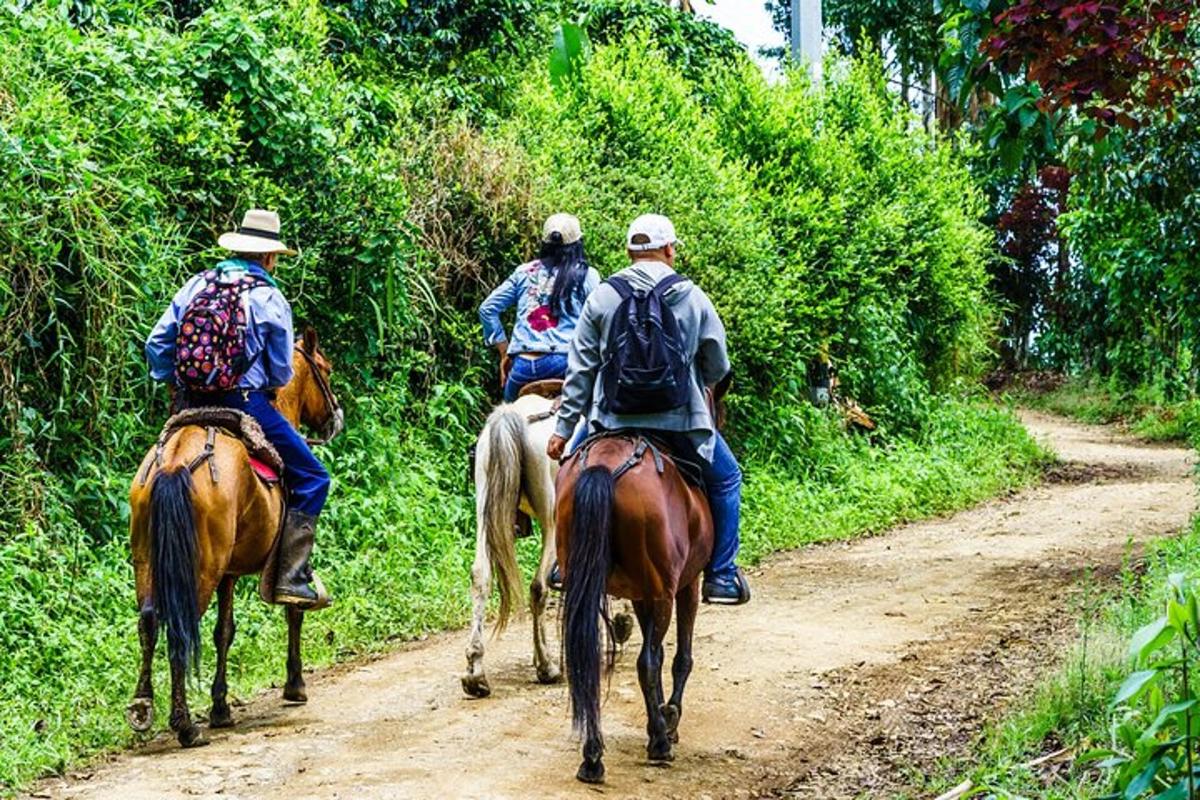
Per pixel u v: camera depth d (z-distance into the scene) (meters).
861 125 20.06
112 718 7.62
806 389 18.16
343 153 11.91
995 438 21.00
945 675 8.88
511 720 7.77
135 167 10.28
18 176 9.25
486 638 9.91
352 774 6.73
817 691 8.52
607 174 14.88
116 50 10.97
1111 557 13.12
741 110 18.59
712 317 7.10
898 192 20.12
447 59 17.67
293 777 6.68
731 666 9.06
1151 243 16.23
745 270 15.70
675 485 6.88
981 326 24.20
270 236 7.78
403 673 8.88
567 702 8.18
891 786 6.82
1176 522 15.34
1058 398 34.16
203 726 7.64
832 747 7.49
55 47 10.55
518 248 13.53
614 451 6.80
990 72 6.92
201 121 10.98
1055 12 6.54
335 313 11.99
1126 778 4.70
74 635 8.53
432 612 10.24
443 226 13.20
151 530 6.78
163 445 7.14
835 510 15.34
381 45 16.81
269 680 8.63
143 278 10.09
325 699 8.24
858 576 12.40
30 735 7.15
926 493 16.89
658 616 6.81
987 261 24.06
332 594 10.11
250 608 9.58
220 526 7.06
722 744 7.46
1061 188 36.94
